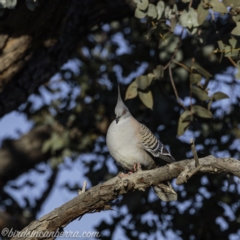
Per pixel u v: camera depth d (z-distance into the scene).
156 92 11.78
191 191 11.59
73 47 11.66
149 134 10.74
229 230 11.59
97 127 12.88
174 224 11.75
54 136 12.84
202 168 7.58
